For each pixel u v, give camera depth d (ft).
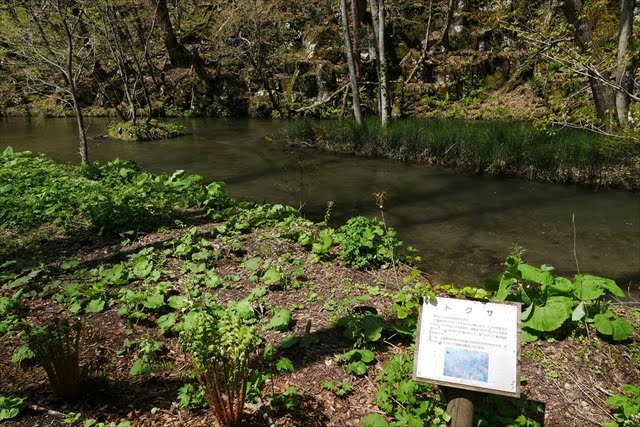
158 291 15.25
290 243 20.72
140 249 20.08
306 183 35.24
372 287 16.81
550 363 12.15
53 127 67.21
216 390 9.41
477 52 70.69
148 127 57.67
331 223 26.32
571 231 24.25
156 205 25.79
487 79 69.67
